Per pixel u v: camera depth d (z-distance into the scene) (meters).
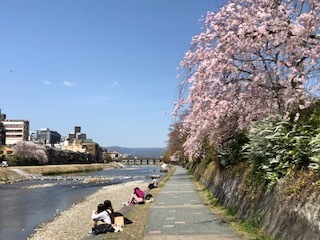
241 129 13.07
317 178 7.14
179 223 11.79
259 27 8.30
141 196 18.16
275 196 9.01
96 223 11.66
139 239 9.66
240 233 9.68
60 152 148.00
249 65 9.84
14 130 169.50
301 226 6.98
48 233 17.20
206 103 11.11
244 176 12.69
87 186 52.22
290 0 8.22
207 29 9.53
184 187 27.95
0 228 19.78
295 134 9.18
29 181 64.88
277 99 10.35
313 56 7.90
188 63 10.03
